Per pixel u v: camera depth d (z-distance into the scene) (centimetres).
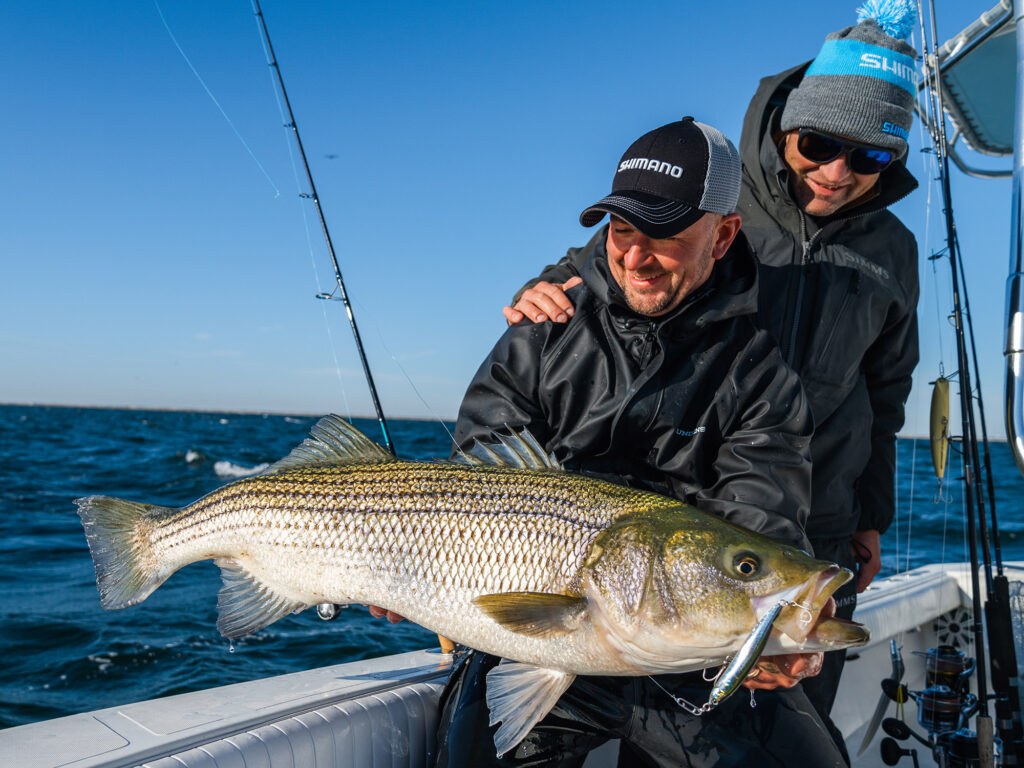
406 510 97
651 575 88
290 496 102
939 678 148
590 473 106
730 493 103
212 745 91
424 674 119
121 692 223
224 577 107
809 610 85
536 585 92
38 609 302
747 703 101
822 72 132
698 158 99
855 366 136
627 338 109
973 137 186
